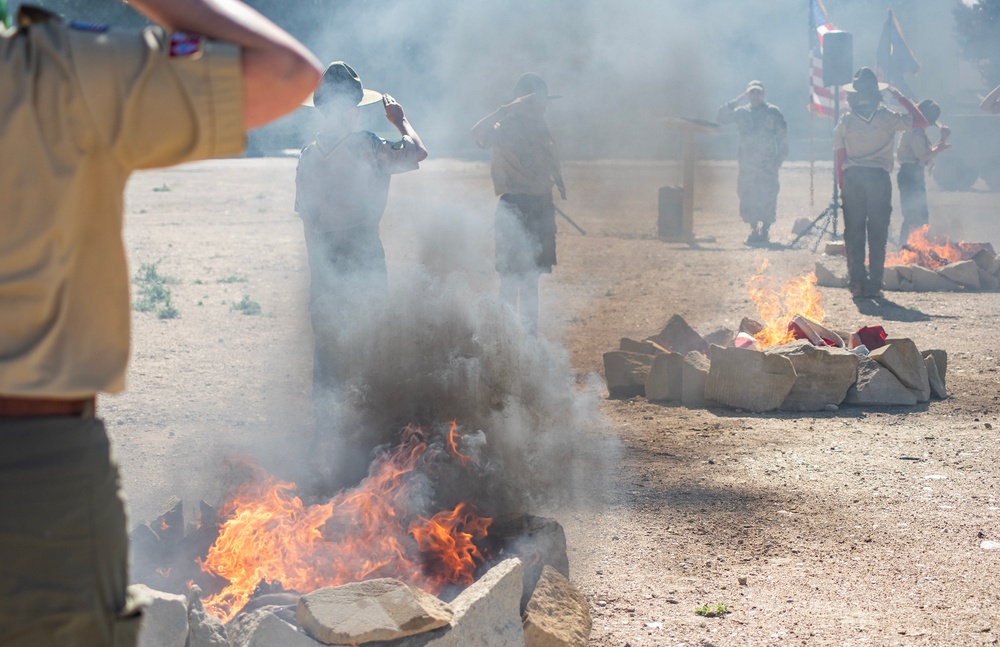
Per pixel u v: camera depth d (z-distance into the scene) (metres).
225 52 1.58
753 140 17.12
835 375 7.28
